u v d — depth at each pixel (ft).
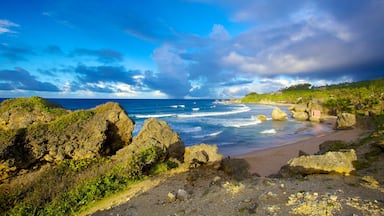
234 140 118.01
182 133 133.49
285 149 96.37
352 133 125.90
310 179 38.70
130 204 33.96
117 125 54.90
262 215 25.99
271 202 29.07
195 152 54.39
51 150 45.24
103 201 36.58
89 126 50.06
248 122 185.98
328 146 69.46
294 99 546.67
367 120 144.87
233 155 88.89
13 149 40.86
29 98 55.42
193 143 110.93
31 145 43.75
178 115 238.48
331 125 175.11
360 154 53.62
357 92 325.21
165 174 45.98
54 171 42.83
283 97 607.78
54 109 54.75
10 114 51.13
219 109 354.95
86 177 41.91
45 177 41.60
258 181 39.42
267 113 283.38
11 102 54.19
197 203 31.96
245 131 143.02
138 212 31.37
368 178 37.76
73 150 47.16
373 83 404.57
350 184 34.88
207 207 30.27
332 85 638.12
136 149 49.29
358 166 45.21
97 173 42.70
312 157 44.62
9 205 37.24
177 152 57.88
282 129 152.97
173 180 42.52
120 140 56.29
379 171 41.60
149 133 57.16
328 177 39.55
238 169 54.29
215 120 197.16
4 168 39.78
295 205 27.35
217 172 49.26
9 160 39.78
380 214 23.84
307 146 100.37
